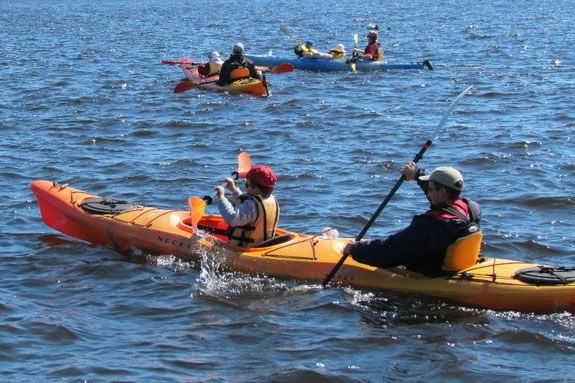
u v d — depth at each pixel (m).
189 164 14.22
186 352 7.18
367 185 12.82
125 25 53.09
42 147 15.50
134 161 14.41
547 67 27.11
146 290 8.59
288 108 19.64
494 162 14.24
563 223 10.97
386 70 26.56
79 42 39.66
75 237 10.25
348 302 8.25
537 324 7.82
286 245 8.99
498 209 11.57
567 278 8.09
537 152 14.91
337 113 18.98
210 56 22.95
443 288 8.20
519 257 9.77
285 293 8.48
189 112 19.06
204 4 82.88
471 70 26.66
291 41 40.31
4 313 7.91
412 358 7.11
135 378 6.69
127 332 7.59
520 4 68.56
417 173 8.56
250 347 7.30
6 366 6.87
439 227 8.02
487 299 8.09
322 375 6.75
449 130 16.95
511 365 6.99
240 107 19.73
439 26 47.53
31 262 9.42
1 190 12.52
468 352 7.23
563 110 19.02
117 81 24.42
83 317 7.89
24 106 19.97
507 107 19.67
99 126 17.53
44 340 7.36
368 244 8.23
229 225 9.05
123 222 9.82
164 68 27.95
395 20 53.94
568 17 51.91
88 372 6.77
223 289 8.60
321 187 12.75
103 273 9.08
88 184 12.97
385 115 18.72
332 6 74.50
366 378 6.75
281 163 14.33
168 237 9.45
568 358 7.14
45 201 10.52
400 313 8.03
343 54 26.98
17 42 39.62
